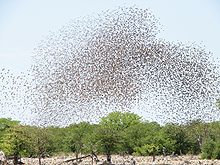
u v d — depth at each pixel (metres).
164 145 125.25
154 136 127.56
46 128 101.62
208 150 120.06
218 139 122.94
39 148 101.38
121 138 107.44
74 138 117.38
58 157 125.00
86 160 105.50
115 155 132.00
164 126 130.25
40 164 101.38
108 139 99.06
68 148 121.81
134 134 133.12
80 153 124.88
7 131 99.56
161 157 123.88
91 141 99.75
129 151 131.88
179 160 113.31
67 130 124.19
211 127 121.19
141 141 129.38
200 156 123.81
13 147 94.38
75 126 119.31
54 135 124.75
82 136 116.81
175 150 127.94
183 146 128.62
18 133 95.56
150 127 139.38
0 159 57.88
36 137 97.81
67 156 125.88
